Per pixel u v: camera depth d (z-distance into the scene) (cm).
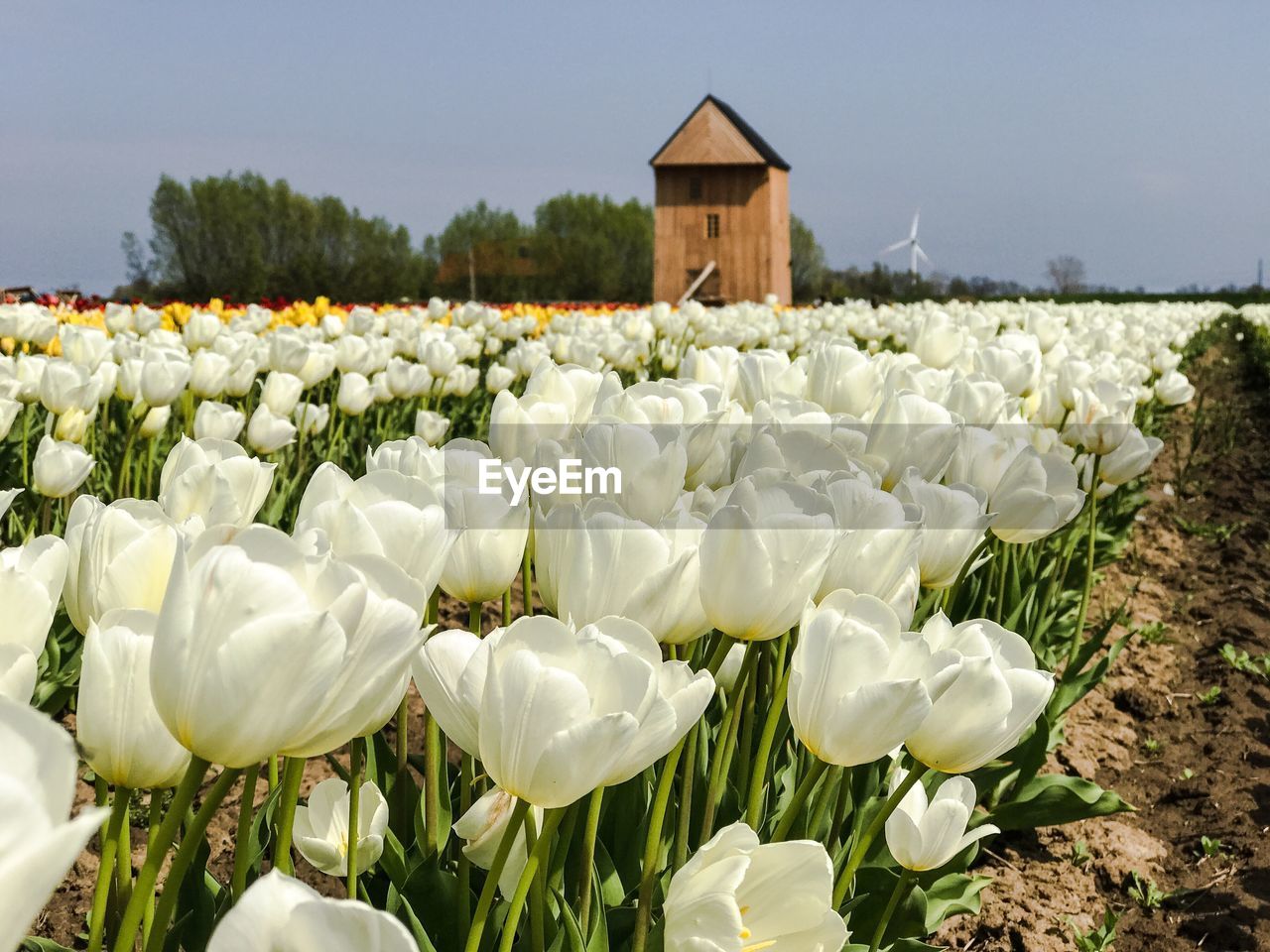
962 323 682
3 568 127
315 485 155
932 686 157
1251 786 507
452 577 182
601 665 127
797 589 162
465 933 192
